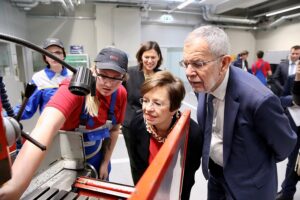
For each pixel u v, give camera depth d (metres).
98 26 7.01
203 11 7.78
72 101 0.83
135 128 1.10
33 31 6.76
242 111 0.89
